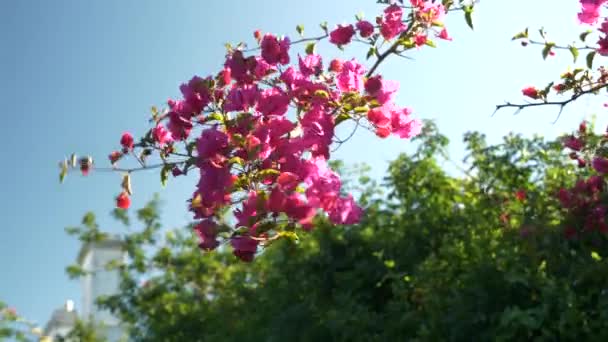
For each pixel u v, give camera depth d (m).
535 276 6.92
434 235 8.88
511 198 8.95
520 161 9.16
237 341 9.44
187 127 3.45
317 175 3.32
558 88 5.11
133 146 3.55
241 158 3.22
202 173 3.27
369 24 3.93
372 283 8.77
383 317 8.18
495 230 8.54
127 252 12.16
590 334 6.30
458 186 9.72
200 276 11.88
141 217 12.19
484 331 6.98
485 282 7.06
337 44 3.92
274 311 9.00
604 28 4.80
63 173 3.49
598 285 6.71
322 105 3.41
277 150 3.30
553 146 9.05
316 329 8.13
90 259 12.91
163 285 11.84
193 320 10.94
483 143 9.55
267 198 3.23
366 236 9.17
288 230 3.36
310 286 9.00
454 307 7.12
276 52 3.61
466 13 3.94
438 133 9.74
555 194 7.80
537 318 6.68
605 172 6.31
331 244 9.09
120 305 11.86
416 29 3.95
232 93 3.33
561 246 7.19
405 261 8.72
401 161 9.91
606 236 7.15
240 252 3.38
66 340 11.85
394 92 3.51
